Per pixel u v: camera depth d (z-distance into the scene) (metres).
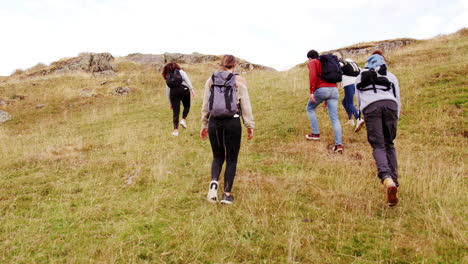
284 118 8.00
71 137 8.38
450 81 8.48
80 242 3.05
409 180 4.07
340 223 3.17
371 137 3.73
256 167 5.05
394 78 3.85
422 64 11.66
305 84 11.59
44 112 12.88
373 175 4.48
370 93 3.76
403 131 6.25
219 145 3.73
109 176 5.08
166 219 3.46
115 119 10.75
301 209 3.59
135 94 15.53
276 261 2.64
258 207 3.59
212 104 3.53
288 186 4.23
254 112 8.96
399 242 2.82
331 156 5.40
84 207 3.90
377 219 3.30
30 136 9.22
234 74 3.68
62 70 22.02
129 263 2.63
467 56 11.49
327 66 5.56
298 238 2.90
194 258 2.71
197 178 4.79
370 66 3.88
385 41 20.88
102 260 2.70
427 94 7.86
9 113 12.68
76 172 5.35
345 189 3.96
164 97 14.22
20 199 4.29
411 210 3.44
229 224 3.24
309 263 2.59
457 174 4.25
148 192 4.34
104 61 22.91
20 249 2.96
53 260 2.75
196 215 3.51
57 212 3.82
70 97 14.93
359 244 2.85
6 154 6.83
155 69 21.95
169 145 6.80
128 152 6.31
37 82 17.92
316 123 6.24
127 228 3.28
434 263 2.52
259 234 3.07
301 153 5.67
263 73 17.28
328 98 5.68
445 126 6.13
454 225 3.02
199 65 23.95
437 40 18.52
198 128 8.21
